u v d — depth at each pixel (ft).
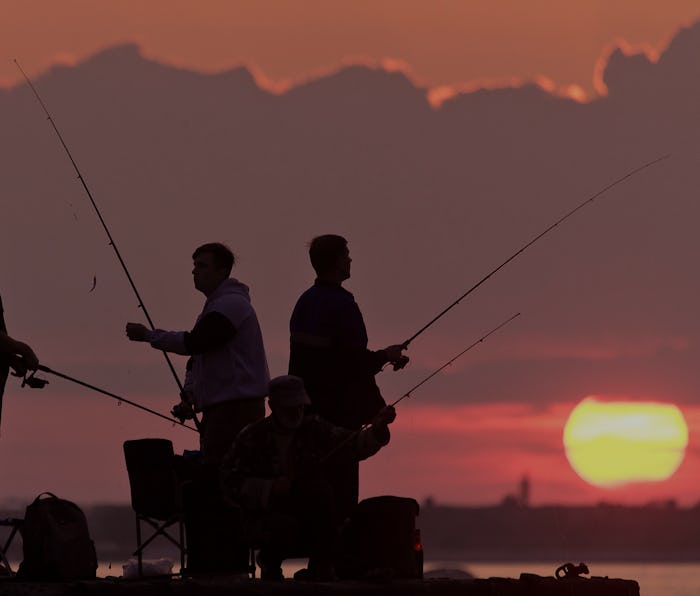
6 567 95.35
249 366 102.27
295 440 95.30
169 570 106.01
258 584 88.84
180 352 101.30
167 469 98.73
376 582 96.53
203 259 103.60
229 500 94.84
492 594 103.65
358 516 100.89
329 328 103.19
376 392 104.17
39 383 100.27
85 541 92.02
